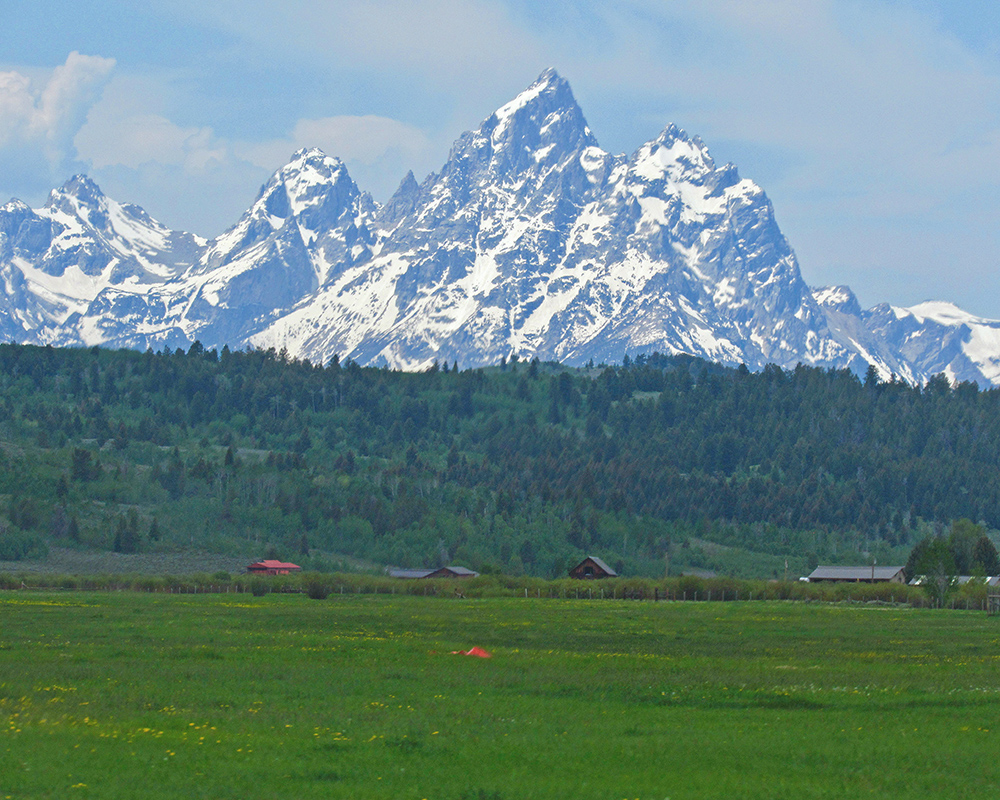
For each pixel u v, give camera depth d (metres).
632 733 195.62
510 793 153.12
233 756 171.38
